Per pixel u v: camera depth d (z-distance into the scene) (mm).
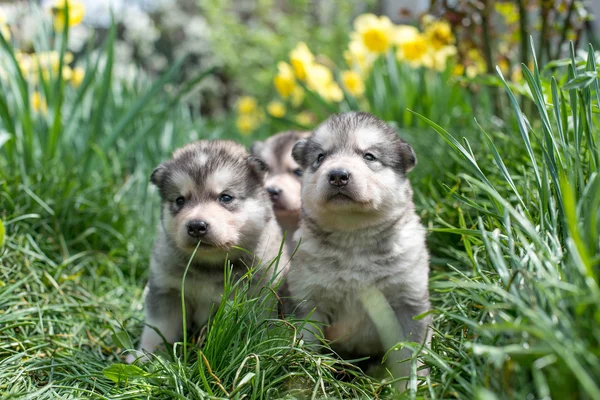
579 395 492
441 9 1174
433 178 956
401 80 1323
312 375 658
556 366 500
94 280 924
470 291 610
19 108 1049
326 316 764
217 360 661
